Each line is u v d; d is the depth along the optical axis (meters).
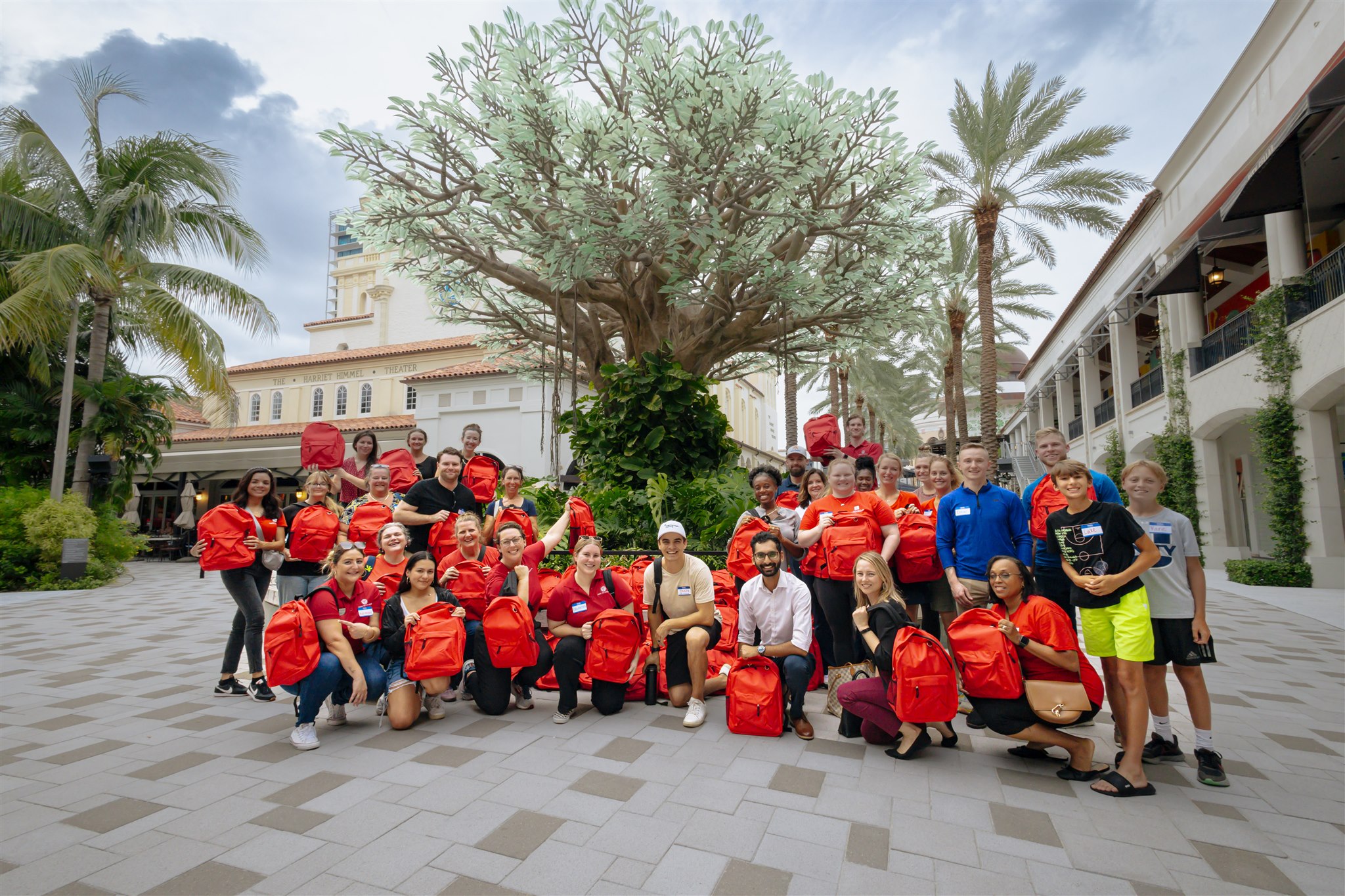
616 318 13.82
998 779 3.41
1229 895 2.35
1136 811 3.02
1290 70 11.80
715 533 7.23
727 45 9.17
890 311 12.10
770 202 10.45
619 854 2.62
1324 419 12.19
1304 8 11.34
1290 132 8.59
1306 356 11.82
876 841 2.74
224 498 27.41
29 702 4.87
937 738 4.05
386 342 38.84
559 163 10.02
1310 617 8.98
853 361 24.27
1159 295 15.26
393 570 4.89
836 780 3.38
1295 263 12.47
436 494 5.51
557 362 10.91
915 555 4.64
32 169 13.76
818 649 5.20
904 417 31.11
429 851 2.65
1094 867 2.53
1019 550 4.16
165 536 24.70
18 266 12.20
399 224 10.65
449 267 12.50
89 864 2.56
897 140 9.84
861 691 3.85
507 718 4.49
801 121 9.38
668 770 3.51
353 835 2.79
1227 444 17.59
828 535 4.55
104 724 4.32
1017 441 50.47
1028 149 16.80
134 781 3.37
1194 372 16.27
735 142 9.50
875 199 10.23
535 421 22.45
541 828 2.85
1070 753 3.43
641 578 5.54
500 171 10.03
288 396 33.12
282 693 5.10
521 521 5.61
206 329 14.38
